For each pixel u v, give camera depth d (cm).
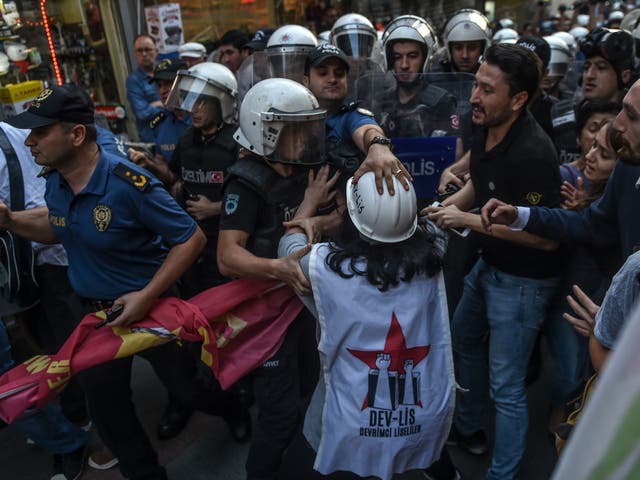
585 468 31
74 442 244
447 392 161
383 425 156
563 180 229
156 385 319
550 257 200
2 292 238
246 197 186
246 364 195
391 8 1034
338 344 156
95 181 187
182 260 195
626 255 163
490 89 181
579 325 151
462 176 251
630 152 138
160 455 262
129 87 518
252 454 201
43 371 183
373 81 282
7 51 438
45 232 216
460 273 260
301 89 184
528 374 293
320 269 156
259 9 830
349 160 207
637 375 30
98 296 204
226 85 271
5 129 231
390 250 153
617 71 280
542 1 1166
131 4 615
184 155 287
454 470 218
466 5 1091
